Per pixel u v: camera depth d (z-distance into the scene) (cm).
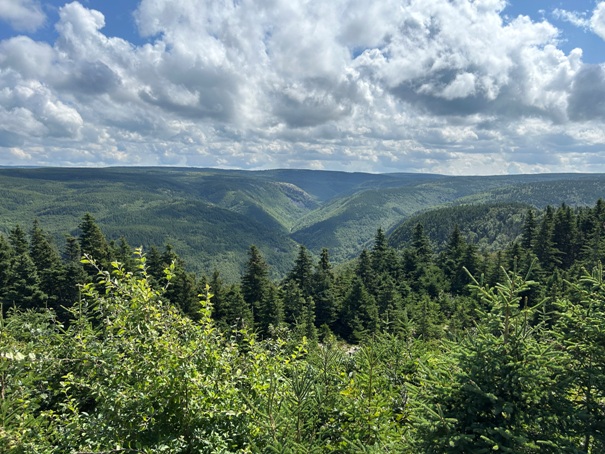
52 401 587
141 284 568
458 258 6081
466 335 516
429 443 436
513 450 383
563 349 490
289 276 5884
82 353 557
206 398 527
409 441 466
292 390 546
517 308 466
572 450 390
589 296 501
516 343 450
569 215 5997
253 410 518
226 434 507
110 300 566
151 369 515
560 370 454
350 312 4656
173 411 515
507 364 436
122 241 5072
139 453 435
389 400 629
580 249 5672
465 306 3409
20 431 417
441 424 431
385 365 757
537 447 399
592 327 454
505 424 415
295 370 564
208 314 627
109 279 559
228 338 696
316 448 431
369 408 561
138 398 488
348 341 4609
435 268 6097
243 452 487
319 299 5000
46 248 4784
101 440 451
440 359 538
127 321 551
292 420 482
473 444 409
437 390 468
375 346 755
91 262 562
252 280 5000
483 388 433
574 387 452
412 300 4716
